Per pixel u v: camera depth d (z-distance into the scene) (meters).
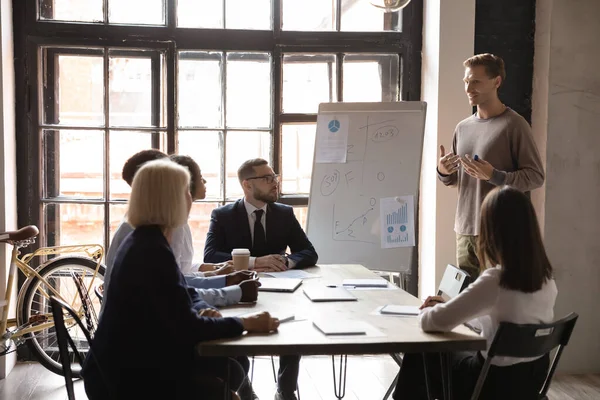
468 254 3.84
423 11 4.73
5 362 4.29
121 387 2.19
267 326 2.27
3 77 4.29
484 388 2.38
